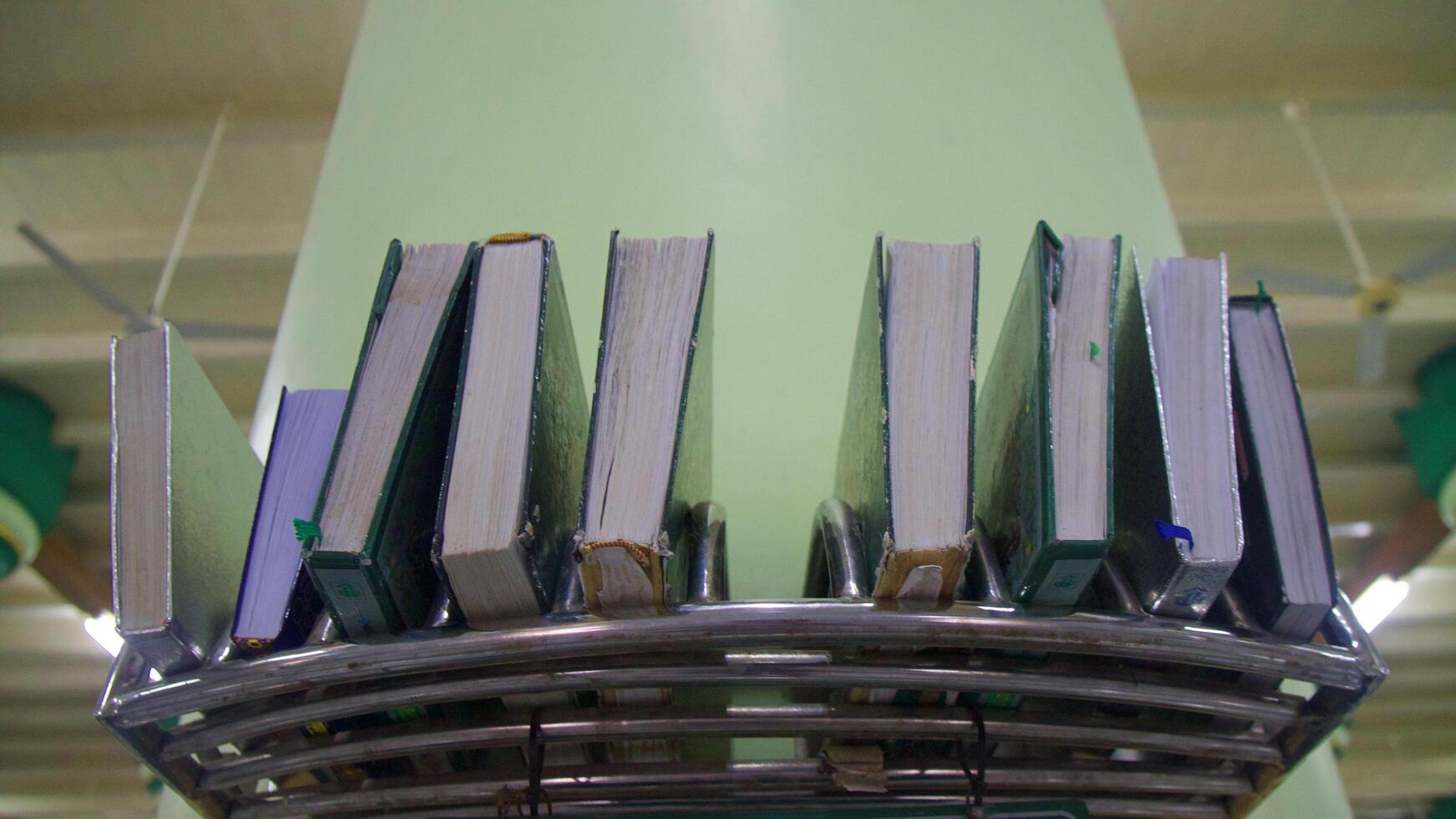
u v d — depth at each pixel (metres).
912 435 0.49
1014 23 1.18
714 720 0.55
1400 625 7.45
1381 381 6.49
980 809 0.57
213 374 5.77
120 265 5.48
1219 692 0.54
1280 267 6.38
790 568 0.76
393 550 0.48
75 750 7.46
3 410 5.67
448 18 1.17
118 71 4.79
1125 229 1.01
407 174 1.03
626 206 0.98
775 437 0.83
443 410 0.53
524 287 0.52
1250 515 0.53
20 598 6.59
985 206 1.00
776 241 0.96
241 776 0.56
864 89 1.09
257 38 4.65
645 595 0.48
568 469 0.56
